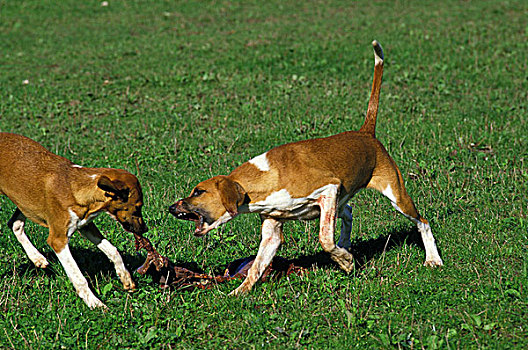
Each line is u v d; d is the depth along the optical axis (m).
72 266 6.71
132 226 6.69
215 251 8.12
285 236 8.55
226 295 6.87
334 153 7.03
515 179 9.88
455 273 7.14
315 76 17.44
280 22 25.84
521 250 7.51
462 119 13.16
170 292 7.03
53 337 6.21
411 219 7.59
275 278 7.25
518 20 23.02
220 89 16.80
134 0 30.38
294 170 6.79
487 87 15.60
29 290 7.15
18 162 6.80
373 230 8.67
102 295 7.02
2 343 6.07
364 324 6.25
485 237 8.01
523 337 5.82
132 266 7.80
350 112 14.10
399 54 19.00
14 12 28.23
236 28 25.06
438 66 17.42
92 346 6.05
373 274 7.28
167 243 8.24
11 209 9.34
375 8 27.67
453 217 8.77
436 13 25.50
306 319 6.38
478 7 26.05
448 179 10.06
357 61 18.67
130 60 20.44
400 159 11.16
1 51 22.45
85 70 19.36
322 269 7.37
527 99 14.30
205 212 6.62
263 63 18.95
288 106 14.81
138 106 15.62
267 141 12.64
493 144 11.59
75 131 13.84
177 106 15.38
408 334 5.98
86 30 25.56
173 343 6.15
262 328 6.23
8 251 8.10
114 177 6.50
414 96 15.09
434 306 6.43
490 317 6.15
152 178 10.88
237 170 6.93
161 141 12.84
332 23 25.05
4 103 15.94
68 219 6.62
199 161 11.66
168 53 21.12
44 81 18.16
